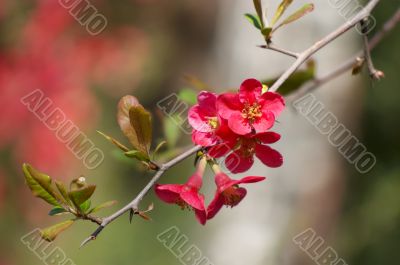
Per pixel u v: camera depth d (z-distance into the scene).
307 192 8.34
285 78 2.82
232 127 2.67
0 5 8.40
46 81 8.43
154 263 9.06
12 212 8.46
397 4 9.44
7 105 8.30
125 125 2.72
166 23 11.71
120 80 9.69
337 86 8.38
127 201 9.97
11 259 8.38
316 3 7.74
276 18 2.97
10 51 8.45
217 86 9.26
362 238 9.40
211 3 12.00
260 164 8.31
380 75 3.32
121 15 10.05
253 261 8.29
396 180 9.78
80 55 8.68
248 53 8.44
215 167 2.87
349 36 8.12
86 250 8.97
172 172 10.35
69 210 2.63
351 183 9.30
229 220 8.55
